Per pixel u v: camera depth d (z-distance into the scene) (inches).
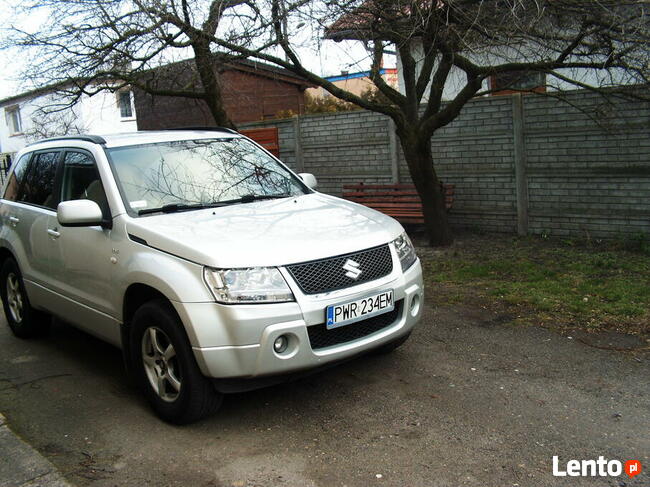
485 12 257.8
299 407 165.8
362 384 178.5
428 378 180.9
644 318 221.0
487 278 286.8
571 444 140.7
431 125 329.1
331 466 135.3
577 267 292.5
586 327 217.0
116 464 140.3
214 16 293.9
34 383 192.1
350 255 157.8
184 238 154.1
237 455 141.9
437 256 339.3
